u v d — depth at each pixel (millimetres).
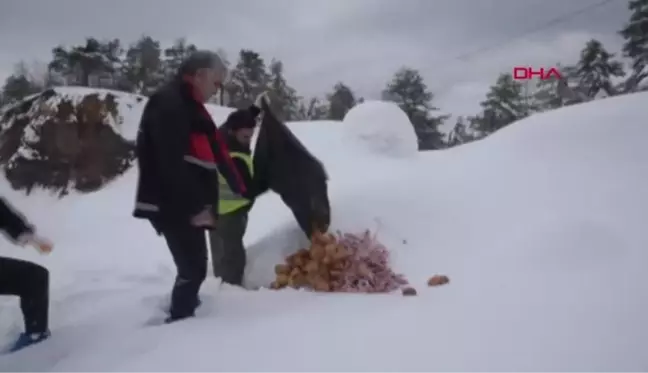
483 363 2107
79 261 5242
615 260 3111
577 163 4480
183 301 2941
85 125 9828
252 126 3785
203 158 2949
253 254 4004
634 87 21312
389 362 2180
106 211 8039
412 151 8258
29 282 2797
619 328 2309
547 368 2025
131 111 10492
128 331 2850
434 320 2598
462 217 3895
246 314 2939
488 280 3158
